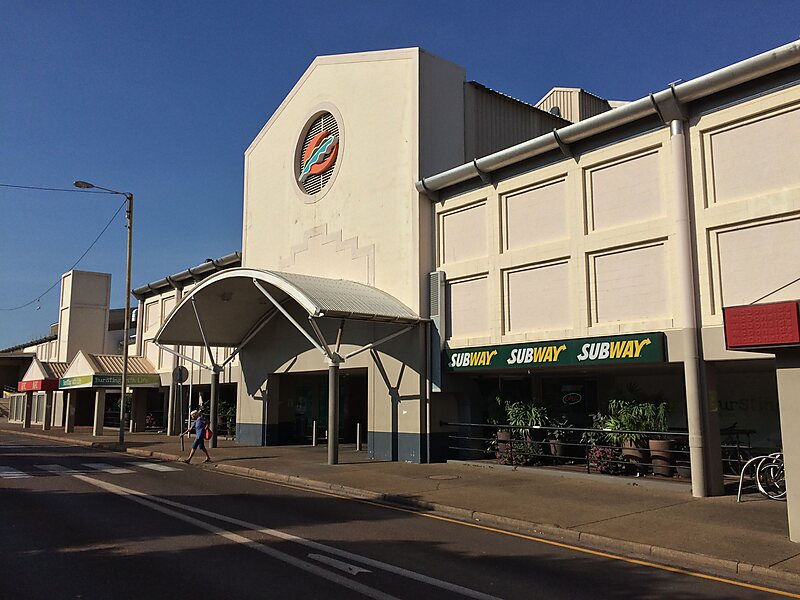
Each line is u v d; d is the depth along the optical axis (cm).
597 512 1059
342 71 2189
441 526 1000
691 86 1266
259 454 2061
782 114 1191
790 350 868
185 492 1316
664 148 1356
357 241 2053
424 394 1783
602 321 1450
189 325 2345
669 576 730
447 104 2002
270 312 2378
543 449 1675
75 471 1677
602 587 681
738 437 1496
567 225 1536
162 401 4141
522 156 1614
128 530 932
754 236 1212
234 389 3278
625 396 1656
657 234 1348
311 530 943
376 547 843
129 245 2645
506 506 1115
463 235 1805
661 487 1291
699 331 1256
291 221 2370
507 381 1988
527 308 1620
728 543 844
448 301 1825
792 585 701
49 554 791
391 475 1521
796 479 855
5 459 2014
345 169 2134
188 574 705
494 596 642
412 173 1892
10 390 6131
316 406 2598
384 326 1908
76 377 3422
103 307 4828
